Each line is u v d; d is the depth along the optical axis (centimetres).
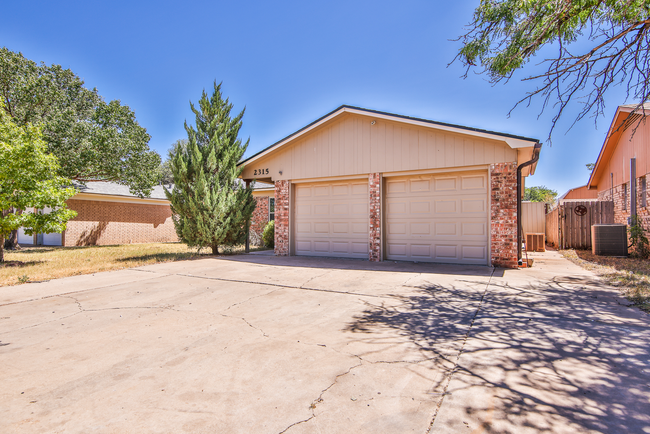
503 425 205
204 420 219
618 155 1286
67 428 212
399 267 858
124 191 1994
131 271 850
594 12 543
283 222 1161
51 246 1730
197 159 1117
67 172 1560
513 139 771
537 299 520
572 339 350
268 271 824
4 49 1511
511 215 816
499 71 610
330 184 1105
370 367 296
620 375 269
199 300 558
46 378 286
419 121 890
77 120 1750
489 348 332
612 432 196
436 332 384
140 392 260
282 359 318
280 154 1164
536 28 564
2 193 917
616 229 1083
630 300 505
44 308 514
